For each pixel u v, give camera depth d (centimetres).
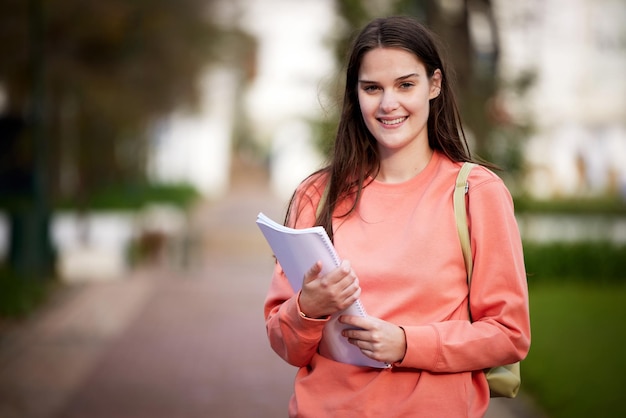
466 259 275
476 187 277
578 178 3203
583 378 758
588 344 909
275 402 786
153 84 2197
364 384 277
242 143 6450
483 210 275
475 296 275
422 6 1168
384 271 275
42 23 1480
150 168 3969
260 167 5766
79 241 1872
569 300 1257
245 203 3778
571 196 2852
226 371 902
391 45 278
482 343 265
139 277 1670
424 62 280
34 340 1068
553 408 697
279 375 888
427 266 273
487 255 272
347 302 261
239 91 4719
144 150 3228
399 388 274
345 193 294
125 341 1062
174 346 1033
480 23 1315
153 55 2069
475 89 1209
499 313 270
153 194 3494
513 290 271
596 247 1497
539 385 763
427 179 288
